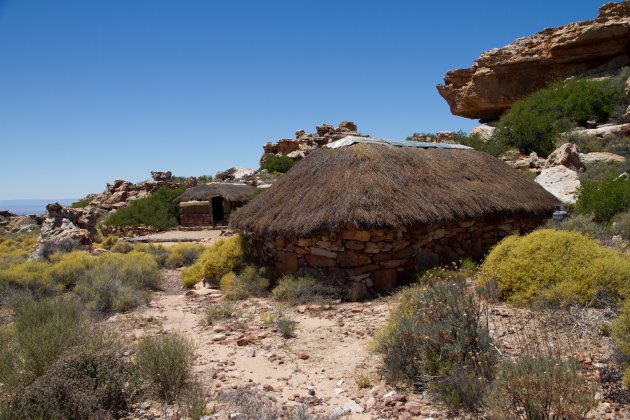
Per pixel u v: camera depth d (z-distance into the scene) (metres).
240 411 4.24
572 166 17.86
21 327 6.79
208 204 32.88
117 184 46.66
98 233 24.81
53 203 19.02
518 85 33.84
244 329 7.27
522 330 5.04
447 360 4.47
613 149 20.19
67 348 5.30
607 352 4.71
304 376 5.23
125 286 10.50
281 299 9.15
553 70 32.56
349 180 9.30
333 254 9.16
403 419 3.96
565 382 3.44
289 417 4.11
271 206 10.59
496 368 4.18
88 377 4.48
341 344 6.23
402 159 10.55
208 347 6.46
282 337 6.73
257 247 11.59
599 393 3.95
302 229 8.94
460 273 8.59
